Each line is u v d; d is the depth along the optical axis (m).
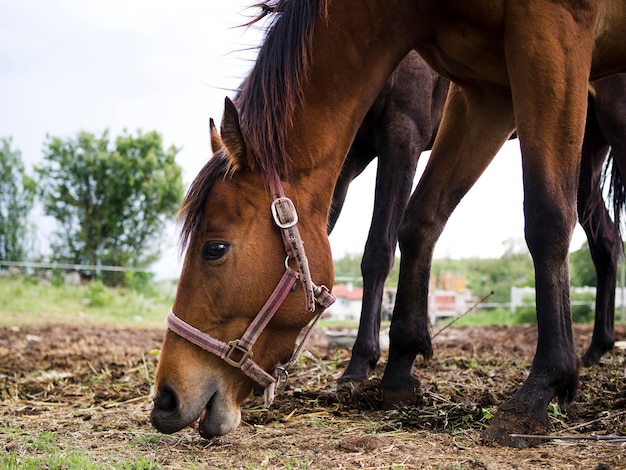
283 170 2.76
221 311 2.68
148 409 3.91
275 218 2.69
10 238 17.95
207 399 2.68
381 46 2.98
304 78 2.86
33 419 3.74
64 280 16.81
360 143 4.78
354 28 2.91
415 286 3.50
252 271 2.69
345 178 4.83
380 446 2.79
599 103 4.42
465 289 16.70
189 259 2.74
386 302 10.67
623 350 5.96
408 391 3.52
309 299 2.72
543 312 2.83
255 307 2.70
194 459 2.74
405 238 3.47
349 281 15.74
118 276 17.70
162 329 11.23
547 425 2.79
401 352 3.55
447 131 3.47
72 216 18.38
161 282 17.50
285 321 2.74
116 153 18.52
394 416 3.35
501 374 4.78
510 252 19.38
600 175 5.46
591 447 2.68
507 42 2.87
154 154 19.11
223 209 2.72
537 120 2.82
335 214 4.80
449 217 3.51
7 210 18.09
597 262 5.53
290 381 4.54
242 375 2.76
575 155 2.85
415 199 3.49
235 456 2.77
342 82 2.91
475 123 3.39
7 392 4.72
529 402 2.77
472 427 3.05
